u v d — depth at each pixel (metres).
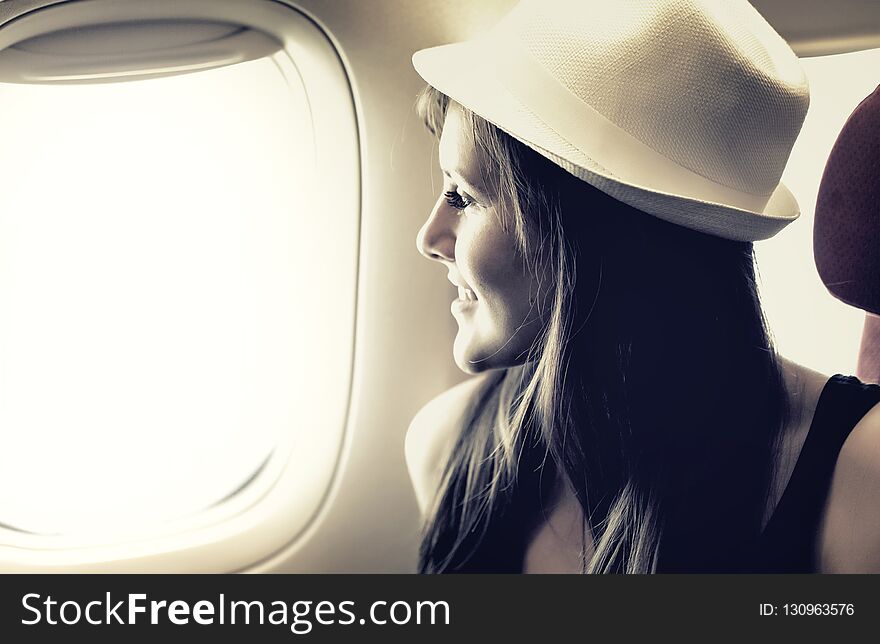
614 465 1.33
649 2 1.04
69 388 1.43
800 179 1.29
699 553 1.32
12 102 1.35
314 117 1.33
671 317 1.26
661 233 1.22
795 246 1.29
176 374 1.43
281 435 1.41
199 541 1.38
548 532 1.38
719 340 1.27
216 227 1.40
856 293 1.26
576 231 1.23
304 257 1.37
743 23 1.10
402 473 1.39
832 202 1.27
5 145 1.37
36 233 1.41
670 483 1.31
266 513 1.38
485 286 1.30
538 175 1.22
